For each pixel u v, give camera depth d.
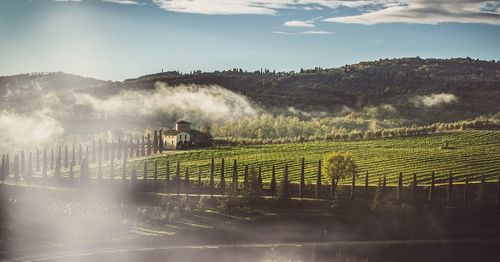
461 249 155.75
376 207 169.25
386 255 149.38
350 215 169.75
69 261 136.00
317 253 146.88
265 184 193.12
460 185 191.38
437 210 174.75
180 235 153.62
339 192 177.50
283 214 167.88
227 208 167.12
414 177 182.38
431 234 164.62
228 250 146.25
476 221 171.75
